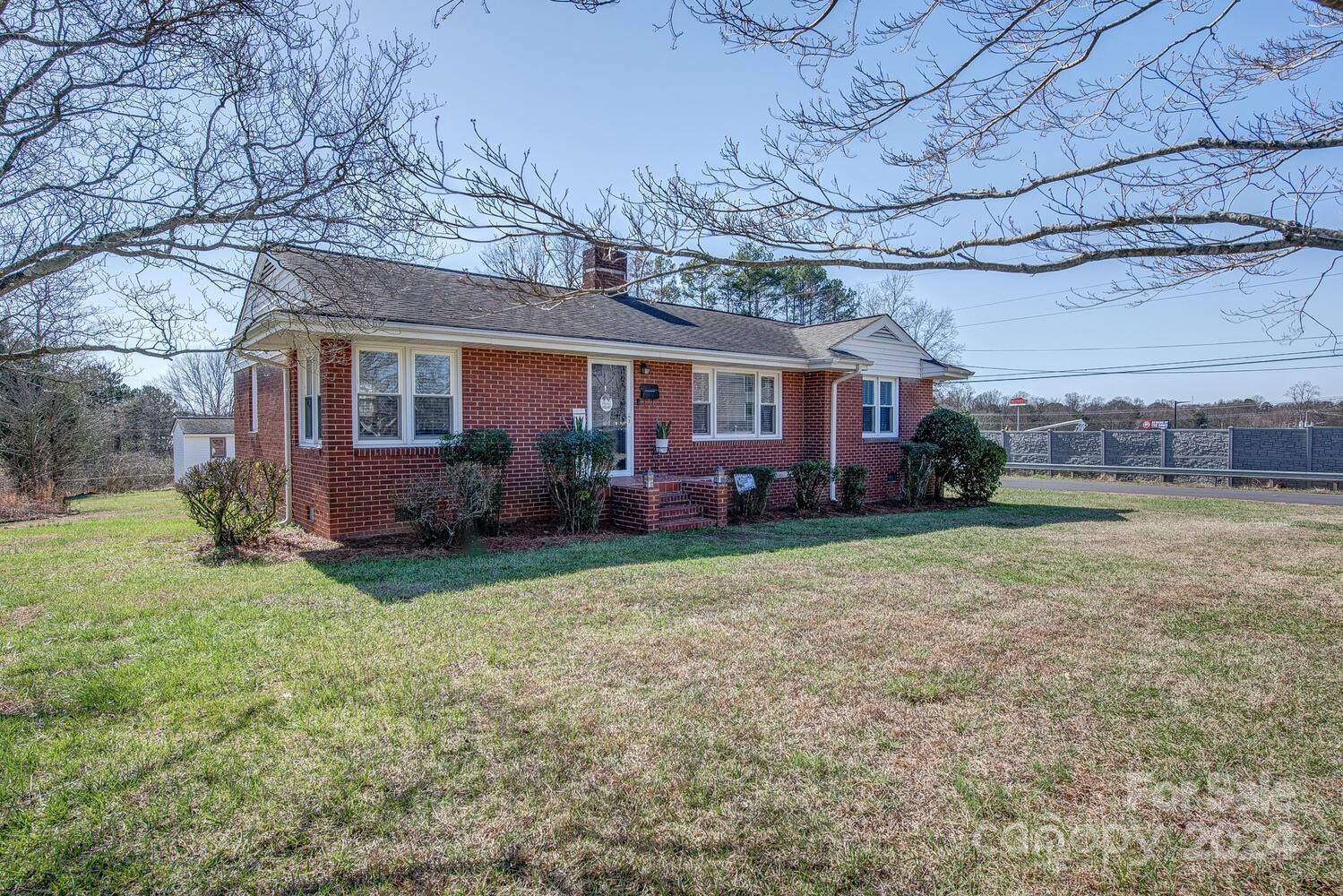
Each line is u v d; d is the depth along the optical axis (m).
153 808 2.88
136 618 5.54
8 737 3.50
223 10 4.28
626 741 3.45
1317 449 19.73
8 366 5.26
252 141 4.84
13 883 2.45
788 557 8.05
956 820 2.83
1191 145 3.33
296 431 11.01
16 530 11.01
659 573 7.11
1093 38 3.46
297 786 3.04
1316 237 2.92
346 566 7.46
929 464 14.56
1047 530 10.52
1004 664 4.55
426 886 2.45
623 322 12.34
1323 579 7.06
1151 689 4.15
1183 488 19.59
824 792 3.02
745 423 13.83
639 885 2.46
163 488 25.22
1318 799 2.98
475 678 4.23
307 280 5.75
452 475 8.61
